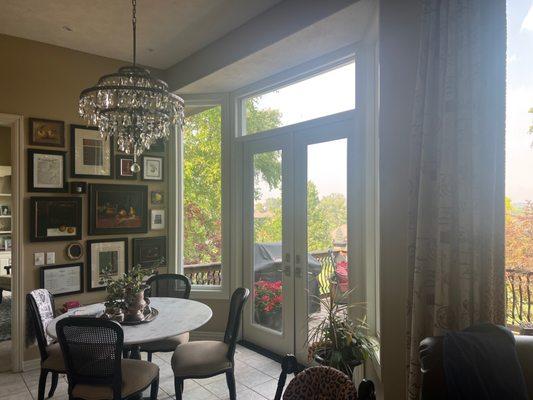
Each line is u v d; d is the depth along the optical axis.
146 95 2.26
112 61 4.01
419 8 2.08
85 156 3.80
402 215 2.14
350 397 1.49
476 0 1.72
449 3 1.80
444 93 1.82
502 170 1.69
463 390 1.23
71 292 3.68
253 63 3.42
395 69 2.20
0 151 6.98
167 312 2.74
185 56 3.98
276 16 2.98
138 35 3.49
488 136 1.71
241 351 3.80
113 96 2.22
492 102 1.71
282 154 3.69
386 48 2.24
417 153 1.95
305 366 3.42
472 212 1.71
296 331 3.54
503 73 1.69
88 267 3.79
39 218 3.51
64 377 3.22
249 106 4.10
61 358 2.62
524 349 1.39
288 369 1.72
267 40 3.06
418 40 2.09
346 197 3.11
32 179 3.48
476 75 1.71
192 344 2.80
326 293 3.26
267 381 3.14
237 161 4.14
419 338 1.85
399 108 2.17
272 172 3.82
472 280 1.71
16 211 3.40
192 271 4.39
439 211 1.80
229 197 4.17
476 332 1.42
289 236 3.61
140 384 2.27
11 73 3.42
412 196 1.97
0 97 3.36
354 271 3.01
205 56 3.75
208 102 4.31
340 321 2.47
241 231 4.13
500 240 1.69
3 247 7.05
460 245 1.73
